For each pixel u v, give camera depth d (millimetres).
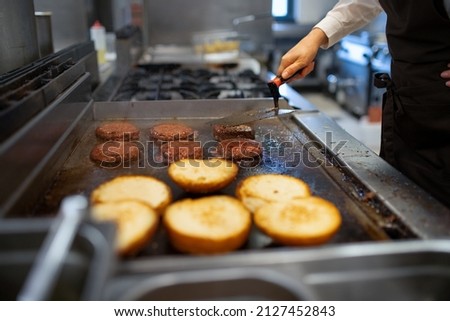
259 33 2689
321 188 739
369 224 627
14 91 690
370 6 1134
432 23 923
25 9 1051
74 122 905
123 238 501
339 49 3354
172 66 1861
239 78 1658
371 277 439
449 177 1023
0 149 546
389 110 1080
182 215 571
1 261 424
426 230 578
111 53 2303
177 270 414
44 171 695
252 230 605
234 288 413
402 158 1089
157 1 2680
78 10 1966
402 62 1024
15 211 559
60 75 877
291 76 1045
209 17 2725
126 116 1118
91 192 712
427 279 445
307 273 430
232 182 751
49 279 344
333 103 3553
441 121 989
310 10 3719
